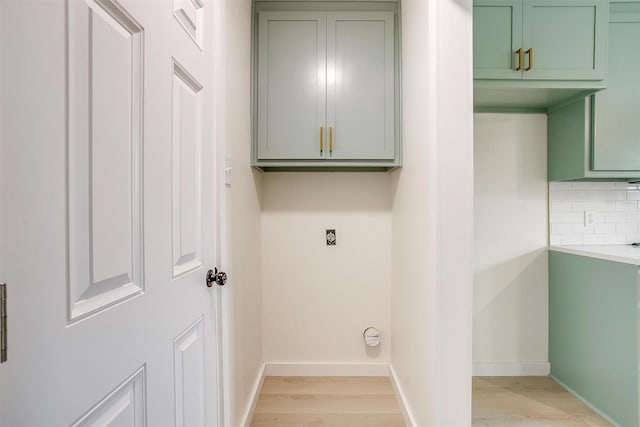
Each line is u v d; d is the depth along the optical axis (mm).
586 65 1757
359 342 2094
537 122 2117
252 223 1767
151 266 660
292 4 1813
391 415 1651
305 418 1624
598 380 1717
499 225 2113
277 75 1795
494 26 1766
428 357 1269
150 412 655
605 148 1834
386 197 2096
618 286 1608
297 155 1792
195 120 904
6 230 367
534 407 1758
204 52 969
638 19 1846
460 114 1163
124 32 576
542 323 2113
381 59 1795
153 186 666
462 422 1163
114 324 544
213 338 1046
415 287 1470
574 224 2105
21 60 382
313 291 2096
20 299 381
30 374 392
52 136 427
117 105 556
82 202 478
